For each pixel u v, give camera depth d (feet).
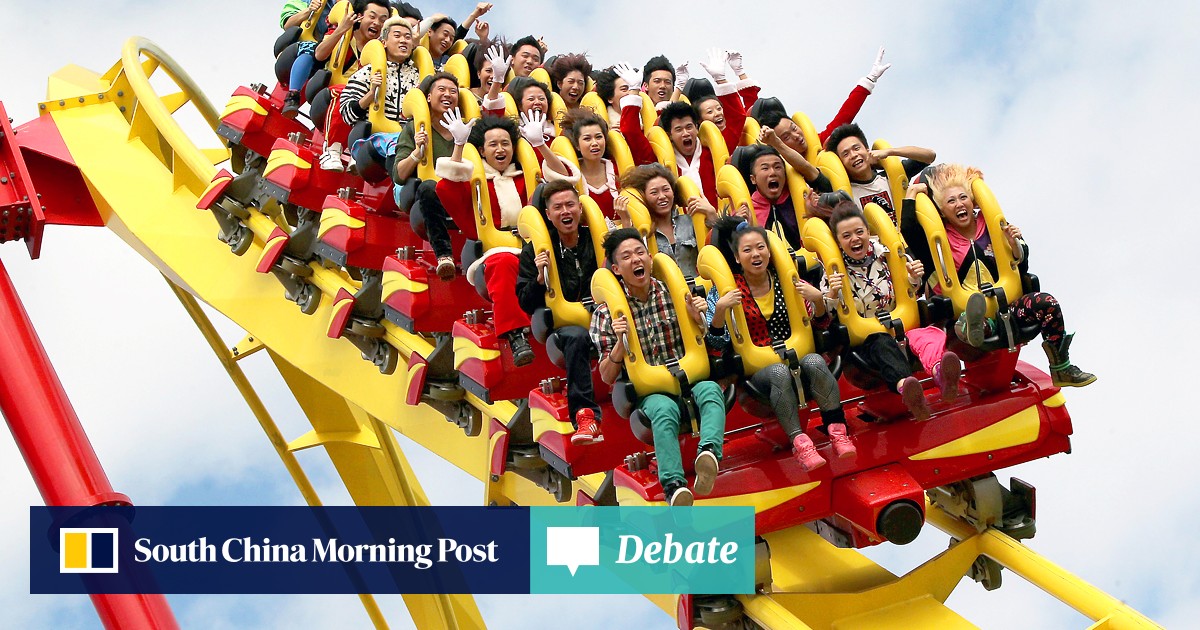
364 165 40.09
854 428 31.09
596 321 29.12
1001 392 31.83
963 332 30.37
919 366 31.17
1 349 38.24
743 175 35.27
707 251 29.43
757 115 39.01
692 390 28.40
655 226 33.32
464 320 35.27
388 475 47.52
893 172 35.19
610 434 30.76
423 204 35.91
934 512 33.12
